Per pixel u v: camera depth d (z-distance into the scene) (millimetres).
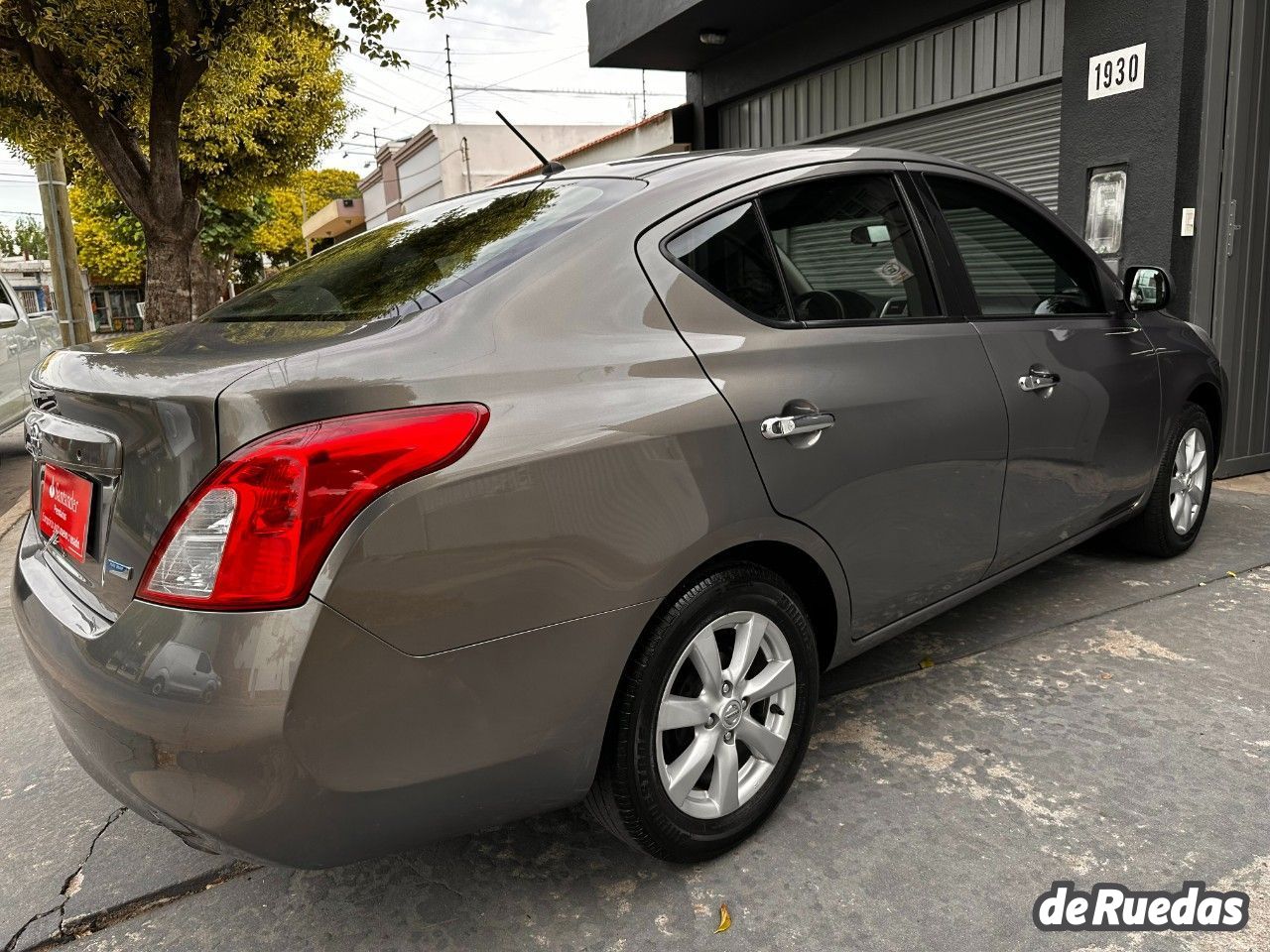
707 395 1946
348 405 1539
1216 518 4547
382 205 50094
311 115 15562
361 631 1510
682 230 2100
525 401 1708
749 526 1986
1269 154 5082
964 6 7191
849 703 2830
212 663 1475
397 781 1597
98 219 23141
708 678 2000
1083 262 3236
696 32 9453
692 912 1965
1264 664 2957
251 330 1987
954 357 2531
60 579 1909
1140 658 3033
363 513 1506
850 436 2201
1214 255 5043
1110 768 2408
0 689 3416
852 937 1864
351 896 2092
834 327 2285
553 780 1801
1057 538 3074
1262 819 2164
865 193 2518
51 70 8477
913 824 2213
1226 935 1811
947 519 2520
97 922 2078
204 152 14039
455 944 1919
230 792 1505
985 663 3051
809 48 9023
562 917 1978
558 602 1702
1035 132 6891
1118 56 5508
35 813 2547
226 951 1955
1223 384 3986
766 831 2215
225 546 1490
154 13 8539
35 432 2057
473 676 1630
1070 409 2936
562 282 1896
